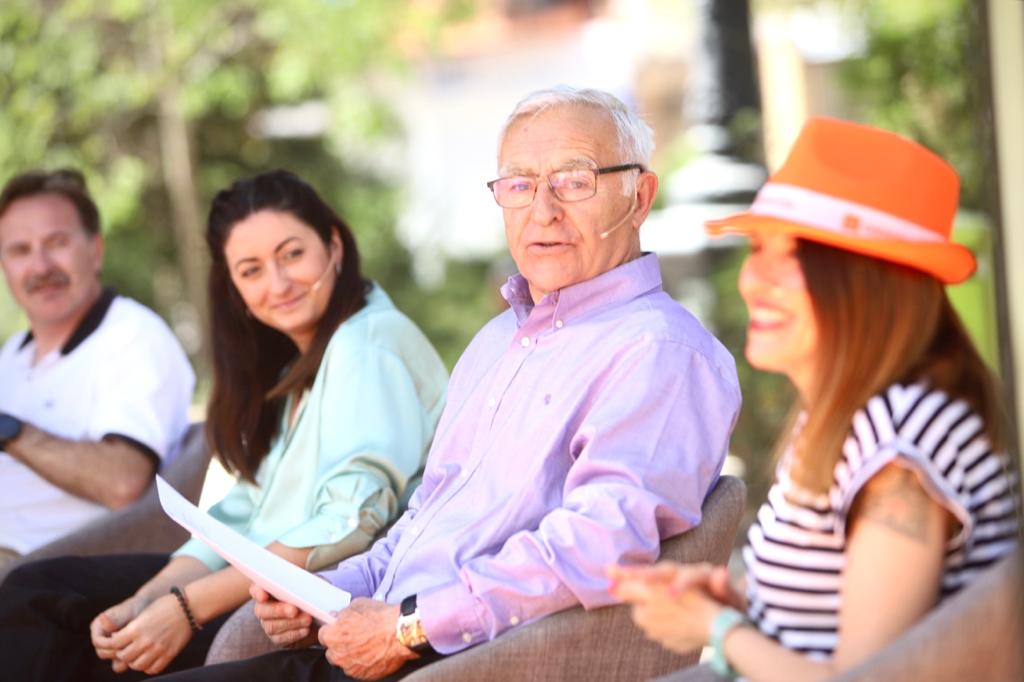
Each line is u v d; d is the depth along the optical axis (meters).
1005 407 3.99
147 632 6.71
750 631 4.16
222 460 7.41
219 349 7.39
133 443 8.21
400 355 7.02
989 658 3.85
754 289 4.44
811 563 4.30
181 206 24.20
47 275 8.47
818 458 4.23
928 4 18.53
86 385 8.45
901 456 4.10
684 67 34.25
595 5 42.50
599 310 5.81
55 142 24.42
